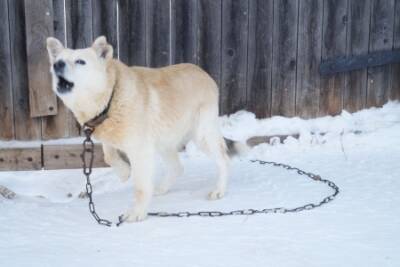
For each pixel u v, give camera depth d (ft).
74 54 13.09
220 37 17.15
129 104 13.46
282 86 17.65
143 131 13.62
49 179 15.74
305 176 15.48
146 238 13.04
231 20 17.13
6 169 15.81
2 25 15.92
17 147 15.89
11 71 16.08
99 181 15.67
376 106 18.35
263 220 13.57
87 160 16.08
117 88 13.42
